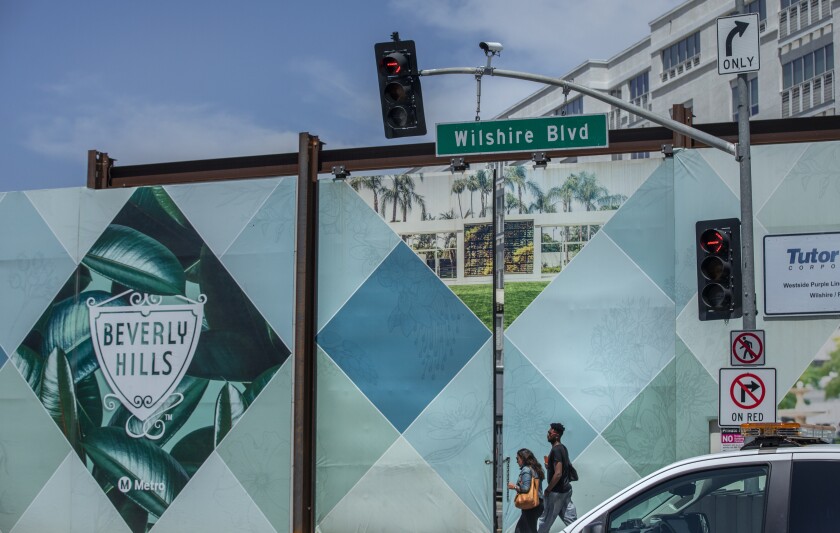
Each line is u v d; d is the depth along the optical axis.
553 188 18.33
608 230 18.03
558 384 17.86
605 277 17.95
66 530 19.47
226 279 19.22
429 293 18.55
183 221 19.56
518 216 18.38
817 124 17.55
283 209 19.08
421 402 18.33
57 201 20.23
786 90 40.84
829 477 6.94
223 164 19.75
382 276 18.77
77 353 19.84
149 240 19.69
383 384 18.50
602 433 17.59
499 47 14.38
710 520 7.19
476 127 17.78
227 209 19.34
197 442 19.03
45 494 19.67
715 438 17.12
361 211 18.97
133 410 19.42
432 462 18.14
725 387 14.20
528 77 14.33
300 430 18.38
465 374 18.22
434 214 18.72
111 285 19.80
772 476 7.06
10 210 20.47
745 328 14.50
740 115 14.77
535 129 17.62
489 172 18.59
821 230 17.19
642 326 17.70
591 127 17.47
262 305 18.98
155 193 19.77
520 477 16.38
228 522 18.70
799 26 40.12
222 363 19.08
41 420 19.86
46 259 20.17
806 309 17.11
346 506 18.33
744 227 14.69
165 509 19.05
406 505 18.14
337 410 18.61
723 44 14.67
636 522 7.36
